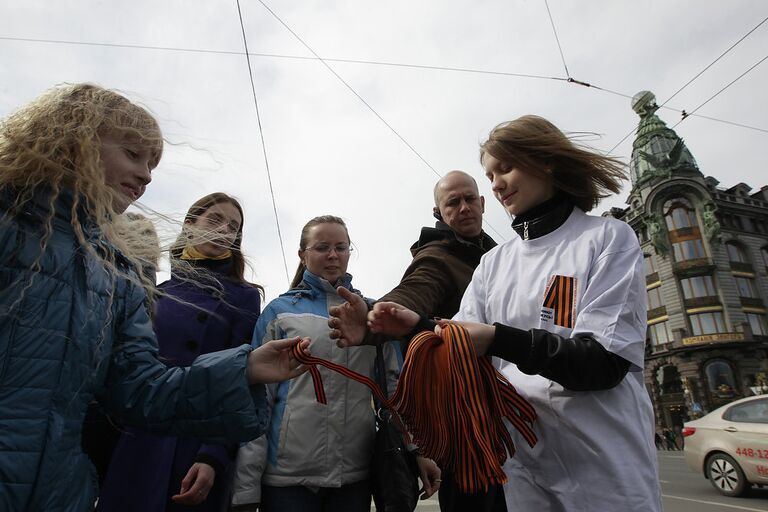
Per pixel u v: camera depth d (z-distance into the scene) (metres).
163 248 1.23
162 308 1.90
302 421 1.85
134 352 1.07
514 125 1.38
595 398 1.11
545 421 1.17
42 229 0.89
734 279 26.84
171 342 1.85
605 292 1.13
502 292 1.40
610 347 1.05
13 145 0.93
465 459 1.07
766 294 27.52
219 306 1.97
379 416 1.89
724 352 25.98
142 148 1.12
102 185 0.99
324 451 1.82
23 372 0.82
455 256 2.06
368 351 2.02
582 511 1.07
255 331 2.04
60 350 0.87
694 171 28.34
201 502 1.66
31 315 0.84
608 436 1.09
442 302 1.96
